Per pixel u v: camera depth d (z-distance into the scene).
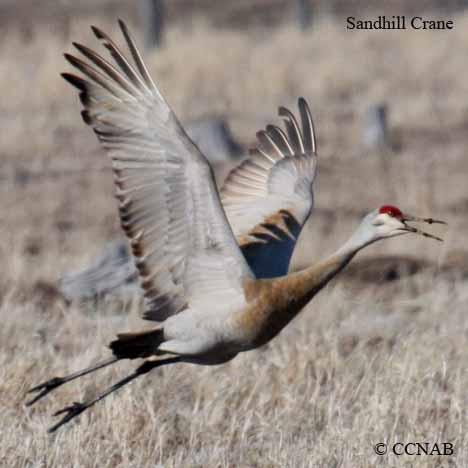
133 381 16.80
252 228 14.73
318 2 84.25
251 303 13.20
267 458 14.47
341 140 43.53
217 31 60.53
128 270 23.06
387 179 37.53
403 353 17.92
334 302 22.11
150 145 12.59
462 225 30.44
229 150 40.69
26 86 49.91
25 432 15.10
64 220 32.09
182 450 14.65
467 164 39.84
